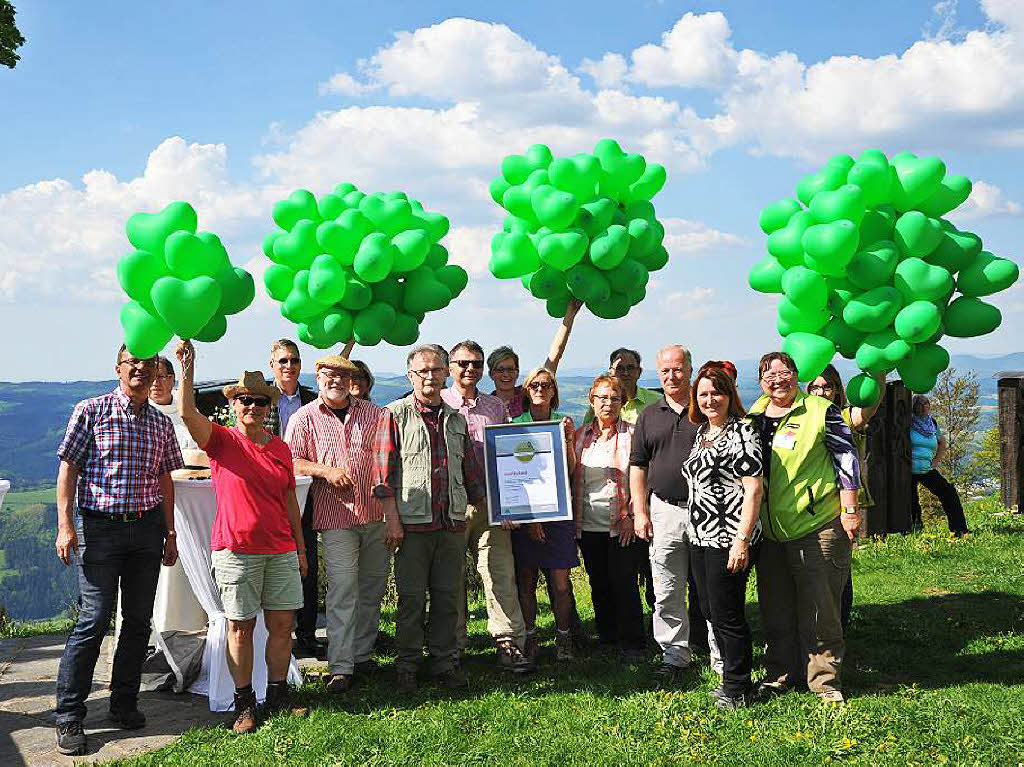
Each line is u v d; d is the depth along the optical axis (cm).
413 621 548
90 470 480
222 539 486
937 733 447
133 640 492
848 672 564
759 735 454
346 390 559
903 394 1065
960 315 605
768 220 645
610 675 571
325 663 617
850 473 501
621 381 635
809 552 506
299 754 441
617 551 606
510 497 581
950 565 860
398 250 683
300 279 688
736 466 490
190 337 480
